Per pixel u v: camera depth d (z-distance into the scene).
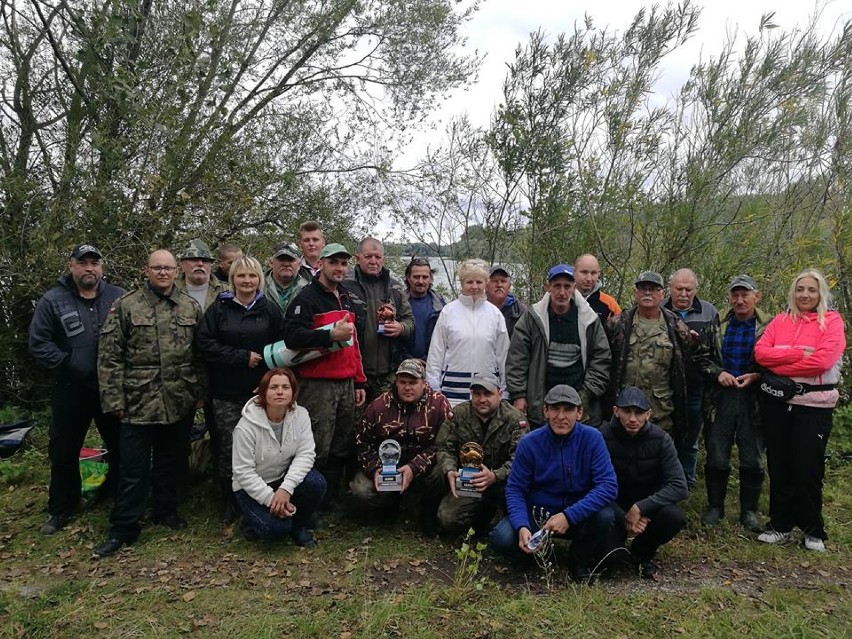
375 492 4.91
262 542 4.71
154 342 4.59
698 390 5.41
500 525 4.31
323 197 9.99
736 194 7.41
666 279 7.10
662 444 4.40
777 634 3.53
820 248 7.70
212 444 5.32
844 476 6.52
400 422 4.96
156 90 8.13
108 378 4.49
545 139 7.35
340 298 5.13
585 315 5.11
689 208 6.85
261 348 4.88
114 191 7.62
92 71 7.82
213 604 3.80
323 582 4.09
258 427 4.54
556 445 4.33
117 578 4.14
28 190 7.58
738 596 4.02
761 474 5.21
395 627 3.53
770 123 6.94
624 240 7.41
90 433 7.45
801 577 4.37
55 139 8.46
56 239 7.47
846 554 4.74
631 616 3.71
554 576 4.30
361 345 5.33
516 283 7.78
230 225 8.46
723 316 5.43
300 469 4.58
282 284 5.59
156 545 4.63
